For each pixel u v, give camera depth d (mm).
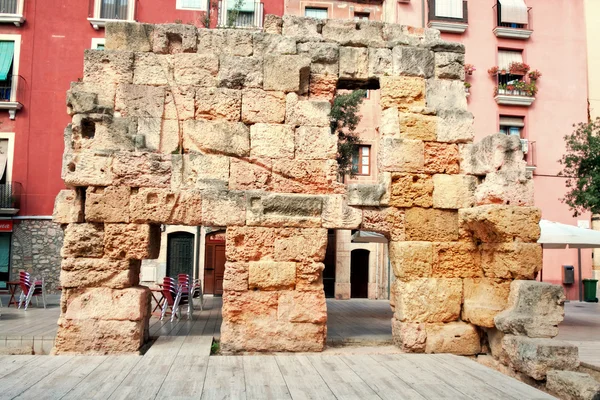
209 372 7250
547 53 26828
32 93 23141
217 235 23781
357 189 9508
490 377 7246
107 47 9555
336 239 23844
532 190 9234
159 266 23016
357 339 10078
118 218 8953
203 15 21531
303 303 9094
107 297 8742
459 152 10000
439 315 9352
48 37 23469
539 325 8008
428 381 6996
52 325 11914
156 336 10078
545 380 7301
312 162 9508
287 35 10039
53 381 6641
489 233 9281
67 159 9016
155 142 9305
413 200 9688
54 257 22438
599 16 27047
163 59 9602
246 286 9031
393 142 9727
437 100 10094
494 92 26109
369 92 24609
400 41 10305
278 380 6895
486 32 26516
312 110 9609
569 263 25312
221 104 9484
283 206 9227
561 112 26562
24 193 22609
